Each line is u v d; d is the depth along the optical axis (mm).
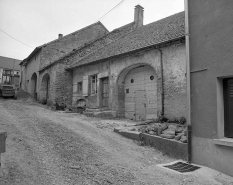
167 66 8883
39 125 7715
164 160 5359
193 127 5090
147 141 6516
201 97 4957
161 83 8984
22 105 15250
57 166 4371
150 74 10406
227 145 4273
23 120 8453
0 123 7410
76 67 15078
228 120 4684
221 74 4559
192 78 5199
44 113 11828
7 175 3639
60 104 15367
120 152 5629
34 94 22047
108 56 11750
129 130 7375
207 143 4754
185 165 4902
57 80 15469
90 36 20406
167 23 12398
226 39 4531
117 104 11609
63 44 19250
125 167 4621
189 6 5418
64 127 7773
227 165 4352
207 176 4262
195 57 5156
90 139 6484
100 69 13062
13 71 39031
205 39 4957
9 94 19844
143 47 9586
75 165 4492
